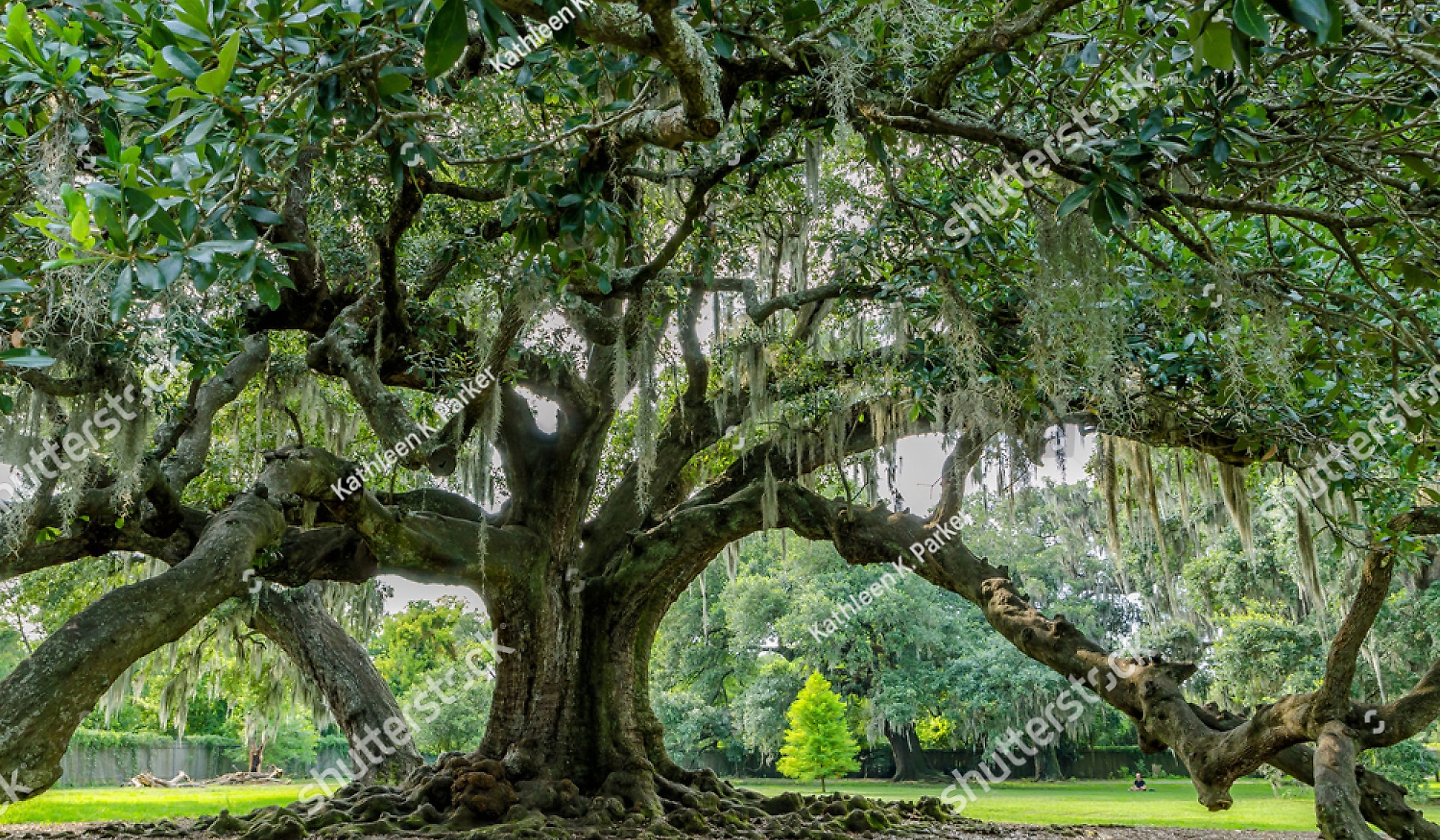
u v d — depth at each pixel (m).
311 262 8.05
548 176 5.17
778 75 4.95
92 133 5.36
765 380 9.88
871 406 10.16
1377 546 6.14
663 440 11.45
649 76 5.25
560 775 9.95
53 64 3.51
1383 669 17.88
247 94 4.08
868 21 4.47
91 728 31.91
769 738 31.73
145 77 3.60
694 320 11.16
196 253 3.09
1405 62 4.38
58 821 12.93
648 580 10.76
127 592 5.65
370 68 4.09
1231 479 9.38
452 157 6.52
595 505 14.07
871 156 5.21
